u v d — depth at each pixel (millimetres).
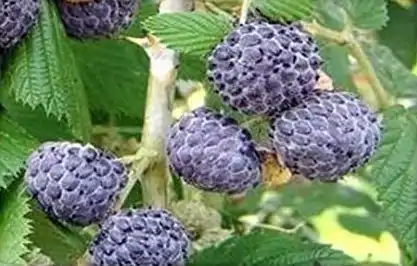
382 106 249
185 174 201
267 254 226
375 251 360
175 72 220
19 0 219
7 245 218
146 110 219
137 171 213
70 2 229
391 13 308
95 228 223
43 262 224
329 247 227
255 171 201
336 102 200
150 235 201
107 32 234
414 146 244
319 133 196
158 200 218
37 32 229
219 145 199
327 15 252
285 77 196
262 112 199
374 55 260
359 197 331
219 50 199
